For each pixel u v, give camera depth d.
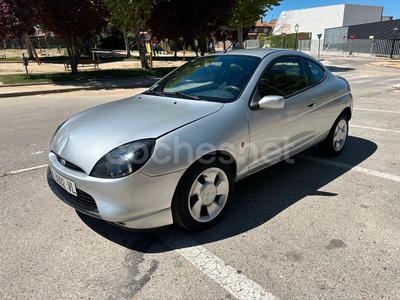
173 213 2.60
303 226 2.85
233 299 2.04
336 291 2.10
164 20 17.98
